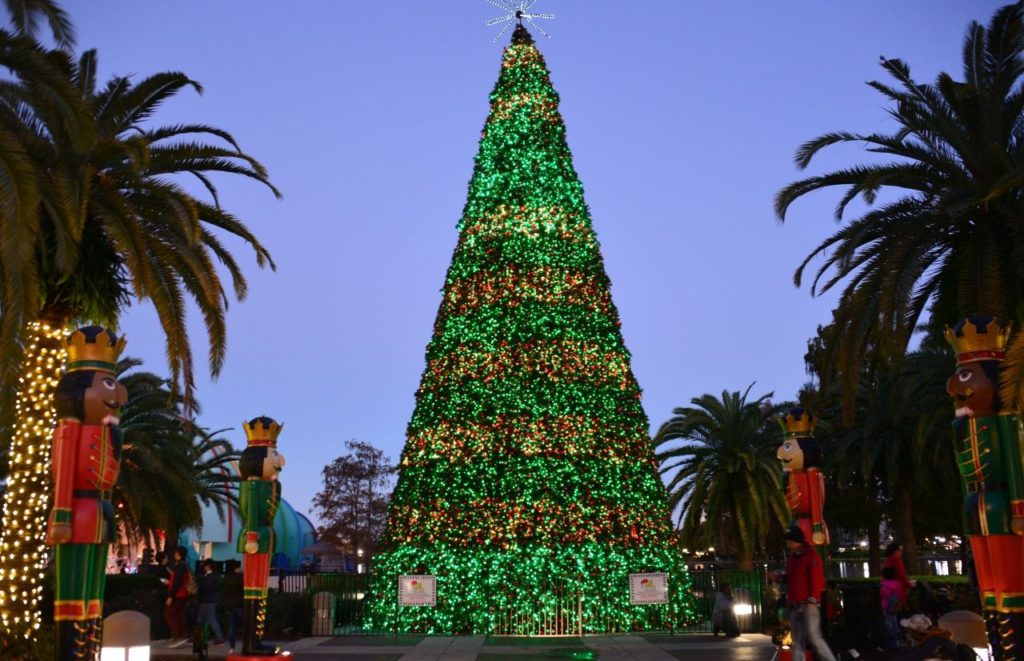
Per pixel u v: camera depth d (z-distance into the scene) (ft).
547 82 97.96
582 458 84.94
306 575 91.61
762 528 124.06
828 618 49.88
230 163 61.82
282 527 218.38
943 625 45.93
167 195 55.77
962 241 57.62
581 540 82.89
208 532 213.66
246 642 50.78
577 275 90.58
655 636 78.38
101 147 53.72
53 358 54.54
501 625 81.25
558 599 81.15
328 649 68.95
